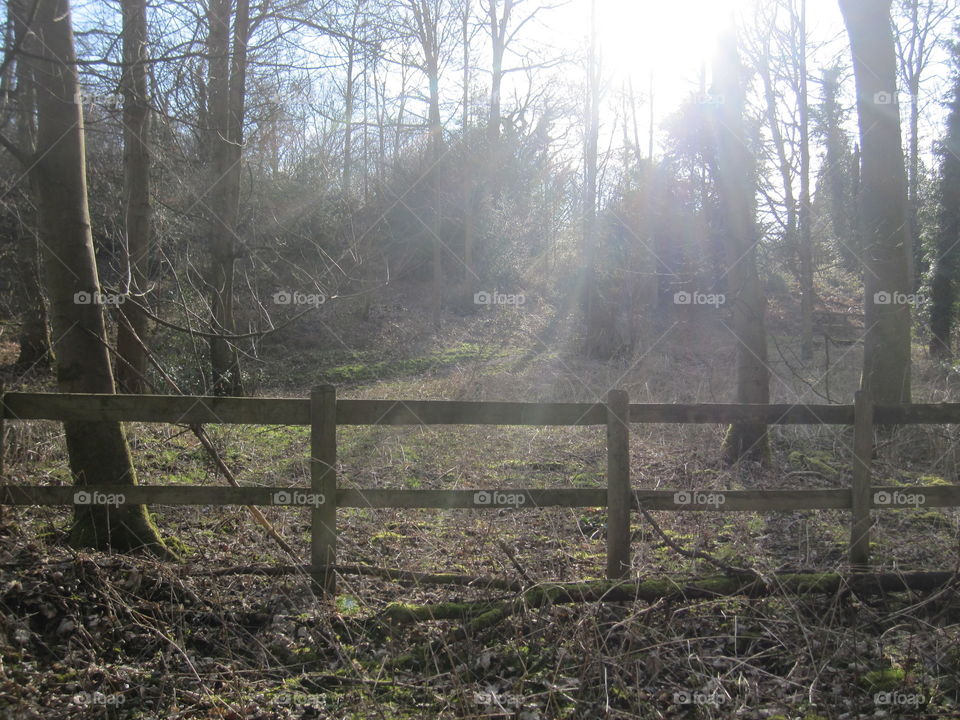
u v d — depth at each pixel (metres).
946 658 4.13
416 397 14.11
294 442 9.34
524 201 30.08
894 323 9.30
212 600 4.54
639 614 4.34
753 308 8.45
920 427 8.76
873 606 4.68
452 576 4.82
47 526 5.46
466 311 25.81
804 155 18.86
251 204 15.02
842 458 8.36
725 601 4.62
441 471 8.08
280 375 17.69
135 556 4.94
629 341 20.86
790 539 5.92
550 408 4.87
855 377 13.93
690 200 25.27
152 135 11.01
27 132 6.62
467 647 4.16
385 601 4.73
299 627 4.41
